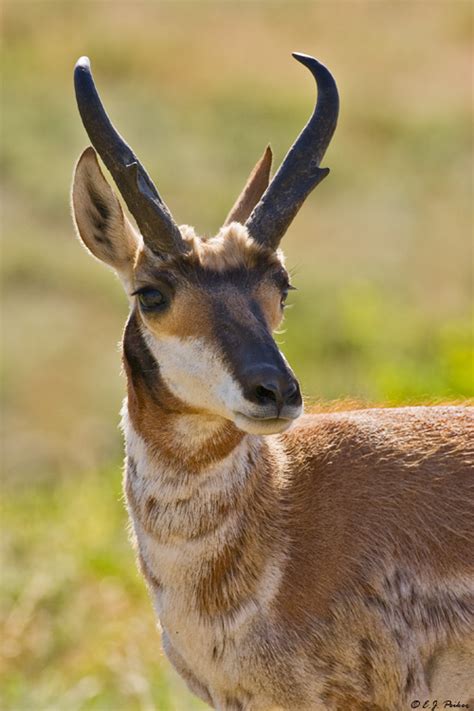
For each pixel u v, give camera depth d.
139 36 118.31
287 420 22.86
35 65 112.38
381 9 129.62
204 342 23.62
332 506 25.22
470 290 78.44
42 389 66.69
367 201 91.56
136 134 98.62
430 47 120.19
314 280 76.44
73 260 79.12
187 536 24.73
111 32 119.69
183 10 128.00
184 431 24.50
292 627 24.58
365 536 24.98
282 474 25.53
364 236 86.00
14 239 81.00
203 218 85.38
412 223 88.19
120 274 26.02
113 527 46.69
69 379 67.81
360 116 104.56
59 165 91.69
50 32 120.56
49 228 84.00
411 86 111.62
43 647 39.34
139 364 24.86
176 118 102.12
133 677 35.91
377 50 119.06
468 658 25.14
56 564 43.12
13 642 39.50
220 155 95.88
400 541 25.02
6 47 116.62
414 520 25.16
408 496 25.33
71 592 41.88
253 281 24.34
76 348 70.75
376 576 24.80
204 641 24.95
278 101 105.75
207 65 113.56
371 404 29.38
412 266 81.62
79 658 38.81
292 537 24.95
